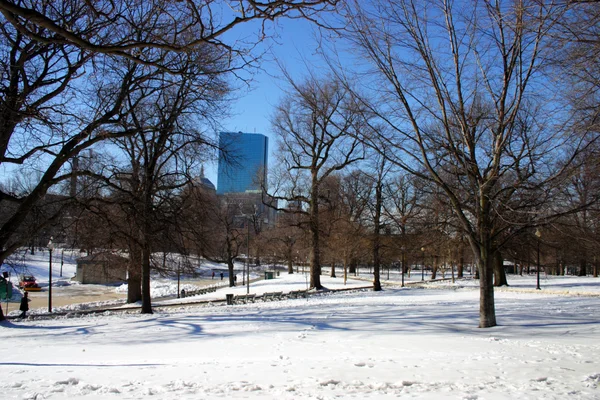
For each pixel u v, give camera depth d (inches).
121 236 894.4
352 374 303.3
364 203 1681.8
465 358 360.8
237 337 523.5
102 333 605.6
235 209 2155.5
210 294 1637.6
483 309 554.6
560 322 579.5
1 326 703.1
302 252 2187.5
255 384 273.0
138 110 920.3
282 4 239.5
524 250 1581.0
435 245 1779.0
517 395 239.8
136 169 917.8
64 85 603.5
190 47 253.1
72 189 823.7
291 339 492.1
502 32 502.0
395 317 675.4
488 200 553.0
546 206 557.0
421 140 543.5
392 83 538.9
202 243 979.9
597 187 512.4
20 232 835.4
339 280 2194.9
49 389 263.1
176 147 920.9
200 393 250.2
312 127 1507.1
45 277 2308.1
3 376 318.3
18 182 1033.5
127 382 286.0
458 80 538.3
